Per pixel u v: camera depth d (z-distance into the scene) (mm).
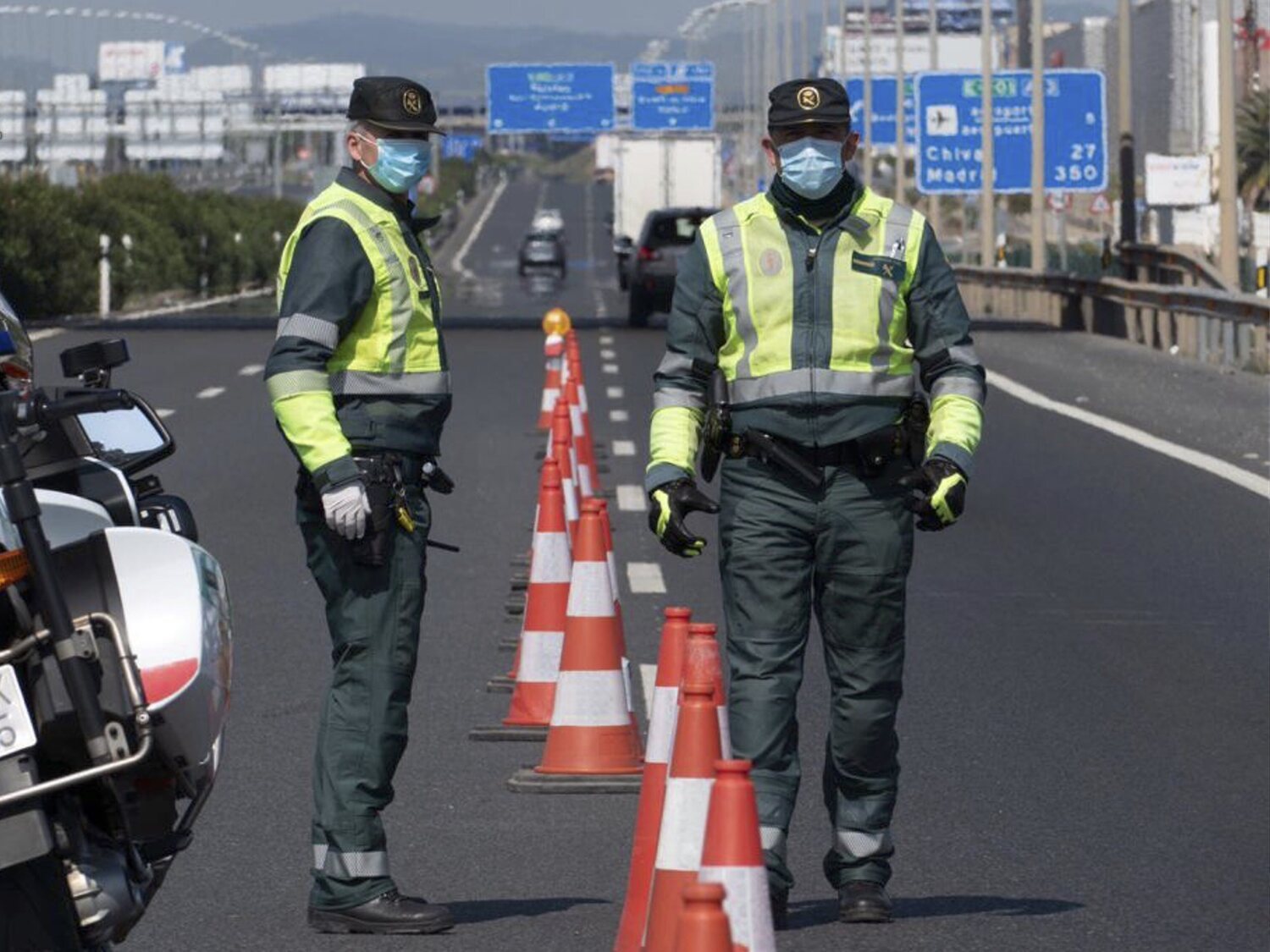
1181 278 104750
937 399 17891
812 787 23641
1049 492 47906
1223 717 26781
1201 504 45781
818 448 17719
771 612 17828
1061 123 156500
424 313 18125
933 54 179875
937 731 25953
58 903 13172
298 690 28172
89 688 13086
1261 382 73500
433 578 37094
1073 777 23781
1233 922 18531
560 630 26078
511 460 54406
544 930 18172
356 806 18047
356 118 18094
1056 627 32594
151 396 72312
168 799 13867
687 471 17859
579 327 117562
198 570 13750
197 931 18094
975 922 18469
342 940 17875
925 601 34844
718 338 18047
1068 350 92062
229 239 193250
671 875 14664
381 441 17922
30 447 14773
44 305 132250
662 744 16812
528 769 23703
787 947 17609
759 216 17906
